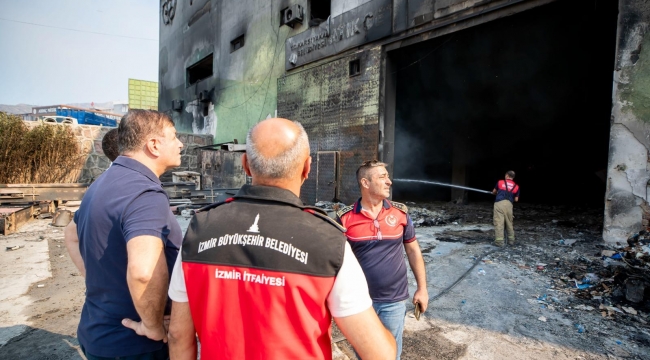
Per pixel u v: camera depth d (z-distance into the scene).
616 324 2.96
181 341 1.07
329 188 9.34
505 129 13.56
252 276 0.92
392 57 8.31
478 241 5.97
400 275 1.98
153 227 1.20
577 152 13.35
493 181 14.78
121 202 1.23
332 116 9.35
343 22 9.02
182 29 18.75
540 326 2.96
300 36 10.58
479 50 8.90
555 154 13.84
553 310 3.25
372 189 1.98
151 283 1.13
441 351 2.62
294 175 1.07
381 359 0.96
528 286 3.83
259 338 0.90
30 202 7.83
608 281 3.69
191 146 14.93
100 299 1.26
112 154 1.99
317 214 1.04
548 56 9.00
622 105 4.82
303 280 0.90
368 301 0.99
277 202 1.01
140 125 1.38
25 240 5.78
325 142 9.59
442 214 8.88
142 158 1.40
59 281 3.98
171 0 19.81
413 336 2.84
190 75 18.59
